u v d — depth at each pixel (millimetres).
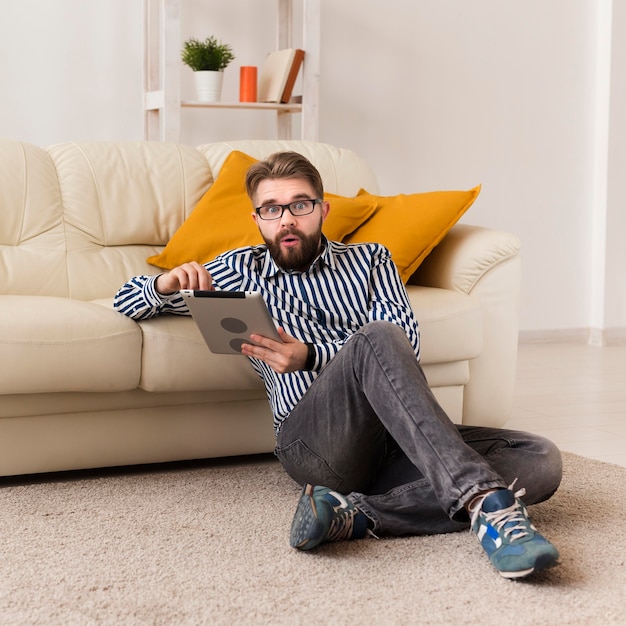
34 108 3752
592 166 4688
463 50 4379
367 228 2707
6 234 2670
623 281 4707
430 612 1469
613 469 2365
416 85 4316
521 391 3525
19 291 2619
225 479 2250
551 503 2051
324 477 1885
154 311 2154
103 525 1892
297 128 4180
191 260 2684
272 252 1959
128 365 2150
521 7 4461
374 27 4219
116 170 2836
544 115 4559
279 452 1953
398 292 2047
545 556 1518
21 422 2154
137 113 3920
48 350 2066
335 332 1986
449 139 4402
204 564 1674
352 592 1549
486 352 2633
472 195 2699
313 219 1931
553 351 4469
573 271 4707
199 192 2895
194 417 2314
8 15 3676
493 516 1582
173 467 2385
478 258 2619
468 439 1911
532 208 4590
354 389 1763
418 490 1809
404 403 1645
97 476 2291
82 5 3781
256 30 4086
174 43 3564
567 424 2984
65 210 2758
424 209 2676
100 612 1467
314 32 3771
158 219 2828
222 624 1426
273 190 1915
